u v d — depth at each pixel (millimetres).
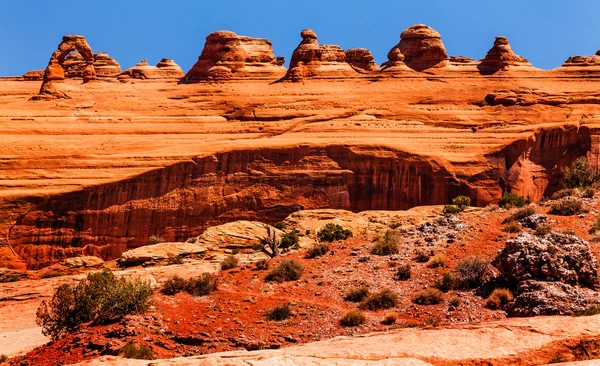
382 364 16641
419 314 25922
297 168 67938
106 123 74875
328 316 26219
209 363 16672
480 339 18344
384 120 75938
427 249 32031
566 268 25234
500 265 26812
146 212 65000
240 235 51219
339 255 32938
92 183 63938
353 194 67625
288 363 16641
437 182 67000
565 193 40094
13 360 24453
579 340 18016
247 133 74312
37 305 39375
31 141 68125
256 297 28188
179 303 27438
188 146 69250
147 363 17266
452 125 76000
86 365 17547
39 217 62281
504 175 69250
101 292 26672
